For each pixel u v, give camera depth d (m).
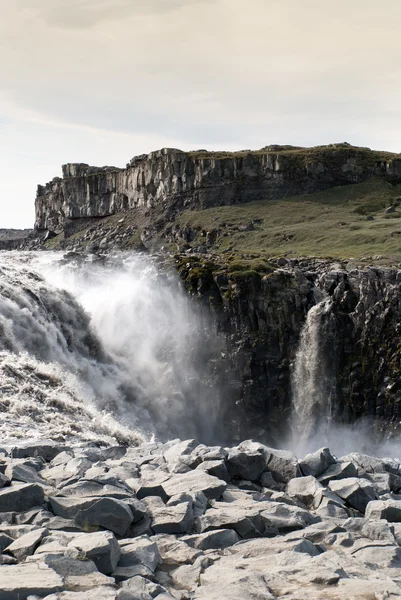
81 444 24.02
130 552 10.81
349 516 13.86
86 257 74.44
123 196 199.62
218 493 14.15
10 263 71.00
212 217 157.25
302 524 12.84
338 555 10.96
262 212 154.62
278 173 164.12
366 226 124.88
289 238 126.12
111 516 11.95
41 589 9.04
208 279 70.00
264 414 67.75
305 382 67.81
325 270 75.06
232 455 16.17
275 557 10.91
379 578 10.18
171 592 9.80
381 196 155.88
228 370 67.62
